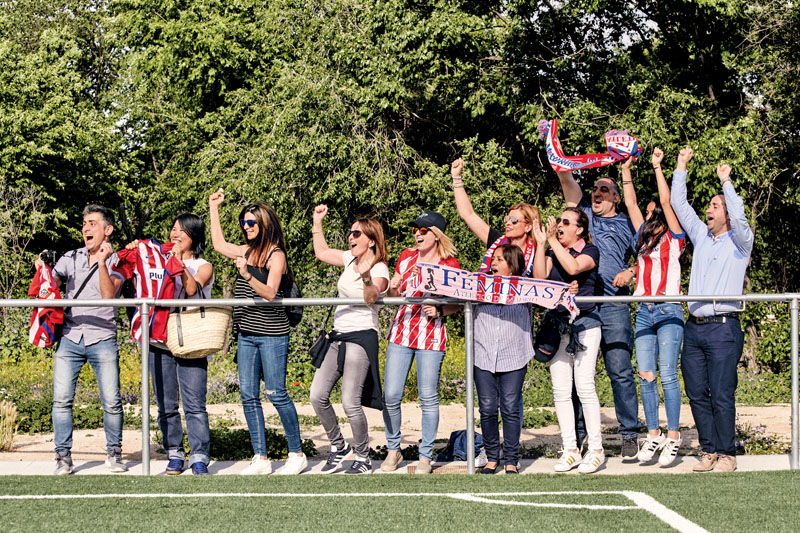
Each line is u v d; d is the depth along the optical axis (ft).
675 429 37.78
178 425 36.09
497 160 112.78
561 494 29.81
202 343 34.58
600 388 72.23
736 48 104.42
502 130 125.18
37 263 36.29
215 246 37.27
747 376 86.33
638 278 39.11
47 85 184.96
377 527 25.55
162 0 172.55
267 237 34.60
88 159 187.83
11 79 184.03
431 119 123.95
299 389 74.13
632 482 31.94
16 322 95.14
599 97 112.16
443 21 108.27
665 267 38.60
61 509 27.73
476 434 39.60
